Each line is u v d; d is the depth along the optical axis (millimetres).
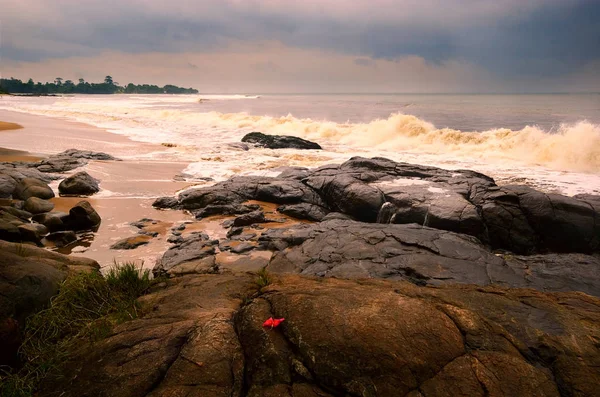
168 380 2686
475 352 2916
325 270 6770
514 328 3484
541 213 9484
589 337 3406
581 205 9492
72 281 4219
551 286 6086
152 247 8812
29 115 40188
